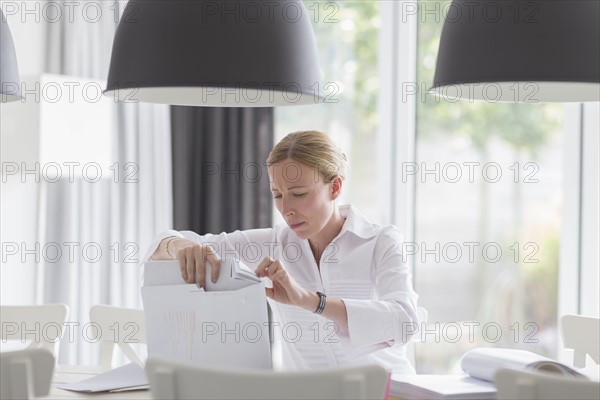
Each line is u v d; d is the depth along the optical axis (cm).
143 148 495
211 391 173
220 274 227
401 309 249
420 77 502
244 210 494
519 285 480
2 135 436
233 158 496
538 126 475
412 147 502
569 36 188
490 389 212
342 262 274
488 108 487
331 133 512
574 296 461
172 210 500
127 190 492
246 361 224
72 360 477
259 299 223
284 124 513
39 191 470
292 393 170
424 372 497
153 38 192
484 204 488
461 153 493
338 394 170
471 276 491
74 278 478
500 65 190
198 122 499
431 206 499
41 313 315
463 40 197
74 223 479
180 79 190
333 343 270
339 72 511
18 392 183
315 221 258
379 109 507
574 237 460
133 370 250
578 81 188
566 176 462
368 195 510
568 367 215
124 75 197
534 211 477
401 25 500
